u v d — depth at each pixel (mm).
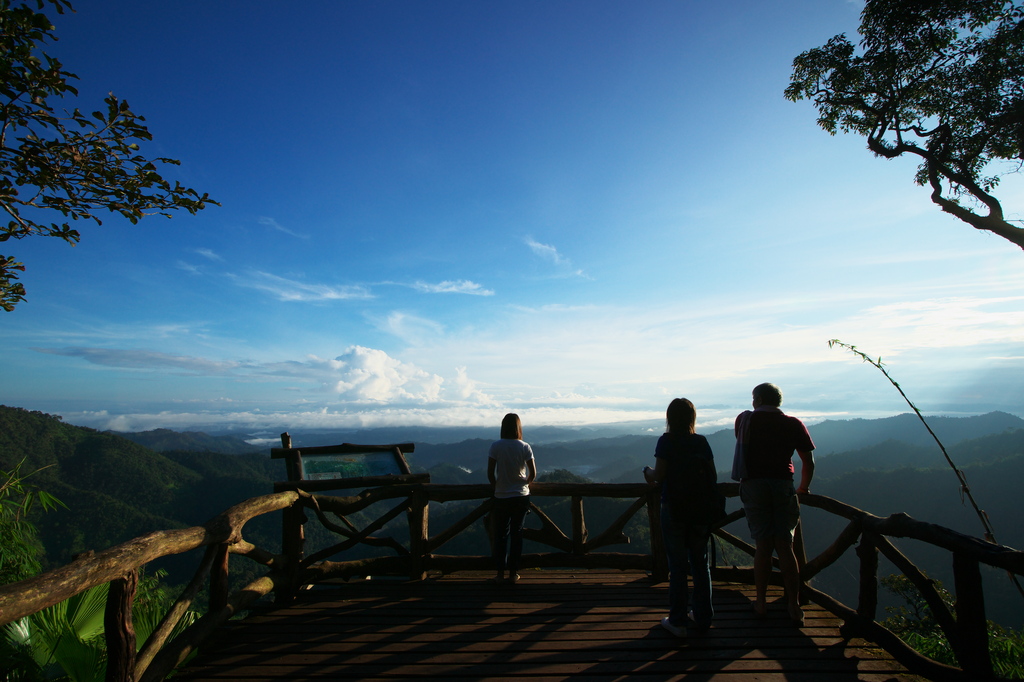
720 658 2961
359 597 4145
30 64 2670
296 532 4172
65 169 2988
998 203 7395
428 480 4977
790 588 3387
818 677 2729
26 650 2932
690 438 3309
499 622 3576
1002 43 7195
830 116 9039
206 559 3010
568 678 2754
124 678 2141
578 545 4938
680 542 3281
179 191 3273
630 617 3652
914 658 2756
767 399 3521
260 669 2861
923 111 8211
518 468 4426
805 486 3482
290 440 5094
